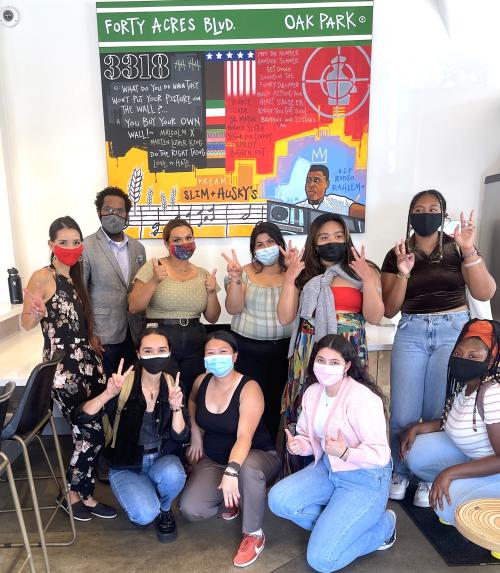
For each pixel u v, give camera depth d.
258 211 2.96
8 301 2.97
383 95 2.88
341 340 1.80
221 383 2.01
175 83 2.82
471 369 1.74
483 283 2.02
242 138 2.88
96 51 2.82
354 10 2.73
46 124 2.90
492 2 2.75
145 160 2.90
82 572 1.79
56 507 2.06
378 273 2.24
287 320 2.11
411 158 2.96
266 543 1.96
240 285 2.28
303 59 2.79
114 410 1.99
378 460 1.72
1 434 1.58
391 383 2.27
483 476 1.73
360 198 2.95
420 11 2.79
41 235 3.02
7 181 2.89
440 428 2.09
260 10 2.74
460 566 1.80
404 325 2.20
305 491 1.84
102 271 2.31
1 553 1.90
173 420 1.95
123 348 2.45
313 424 1.90
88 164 2.95
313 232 2.12
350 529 1.70
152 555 1.88
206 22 2.75
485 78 2.87
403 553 1.88
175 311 2.33
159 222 2.97
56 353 1.85
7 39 2.80
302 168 2.92
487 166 2.98
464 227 2.06
